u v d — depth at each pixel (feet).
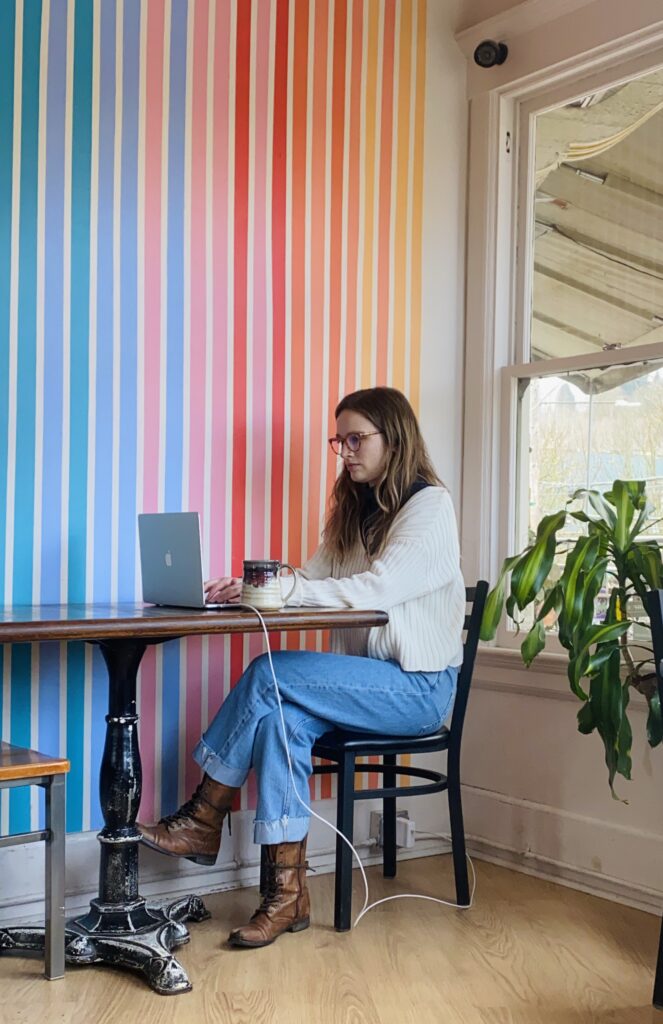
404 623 8.32
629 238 9.71
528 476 10.55
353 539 8.98
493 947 7.82
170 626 6.67
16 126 8.33
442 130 10.89
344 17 10.23
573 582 8.11
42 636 6.23
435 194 10.83
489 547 10.68
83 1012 6.57
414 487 8.59
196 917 8.30
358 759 10.08
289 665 8.01
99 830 8.64
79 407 8.60
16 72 8.33
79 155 8.62
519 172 10.82
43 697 8.43
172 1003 6.72
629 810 9.09
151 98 9.00
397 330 10.53
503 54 10.57
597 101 10.11
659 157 9.48
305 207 9.93
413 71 10.70
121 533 8.79
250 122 9.58
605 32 9.71
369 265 10.34
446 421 10.85
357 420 8.61
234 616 6.95
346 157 10.21
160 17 9.06
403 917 8.48
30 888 8.32
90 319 8.66
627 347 9.63
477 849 10.41
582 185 10.22
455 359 10.94
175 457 9.09
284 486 9.73
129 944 7.23
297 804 7.90
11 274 8.29
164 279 9.05
